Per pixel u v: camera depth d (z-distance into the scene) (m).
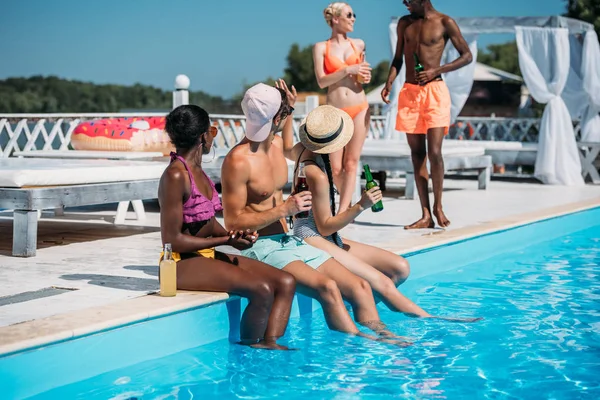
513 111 35.50
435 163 7.39
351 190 7.37
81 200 6.27
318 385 3.85
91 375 3.84
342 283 4.70
